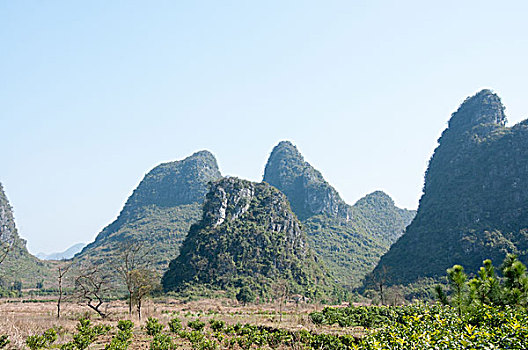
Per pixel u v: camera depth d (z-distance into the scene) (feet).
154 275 170.71
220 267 343.67
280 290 304.09
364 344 34.68
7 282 361.10
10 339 69.00
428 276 330.13
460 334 30.86
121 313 164.25
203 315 172.14
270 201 438.40
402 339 30.53
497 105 485.15
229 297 302.66
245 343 81.10
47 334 76.38
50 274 463.83
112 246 583.58
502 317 36.94
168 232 618.03
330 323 108.99
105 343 86.33
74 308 203.21
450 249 350.02
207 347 80.02
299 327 100.01
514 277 49.67
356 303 286.25
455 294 49.55
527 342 28.12
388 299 221.25
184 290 315.78
